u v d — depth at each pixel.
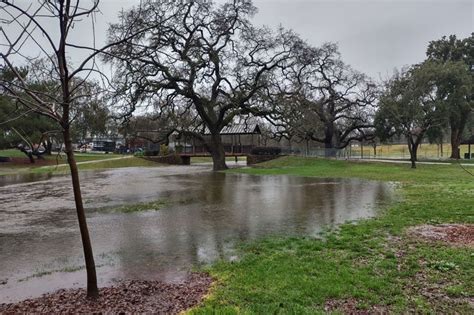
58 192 18.83
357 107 43.34
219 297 4.82
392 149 69.12
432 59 40.19
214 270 6.05
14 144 38.72
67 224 10.55
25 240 8.78
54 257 7.32
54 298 5.09
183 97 32.44
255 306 4.48
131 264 6.68
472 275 5.39
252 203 13.71
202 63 30.16
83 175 30.45
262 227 9.52
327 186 18.83
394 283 5.16
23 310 4.66
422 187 17.00
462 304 4.48
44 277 6.14
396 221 9.52
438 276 5.39
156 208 12.92
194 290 5.19
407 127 29.62
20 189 20.72
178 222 10.45
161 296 5.01
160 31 25.56
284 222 10.08
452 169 27.11
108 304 4.76
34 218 11.69
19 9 4.12
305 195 15.59
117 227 9.94
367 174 24.77
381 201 13.30
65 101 4.61
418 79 30.67
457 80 32.69
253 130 46.03
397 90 31.28
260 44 32.00
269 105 31.84
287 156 39.88
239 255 6.97
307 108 33.84
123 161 44.59
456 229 8.45
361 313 4.30
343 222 9.83
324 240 7.87
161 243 8.14
